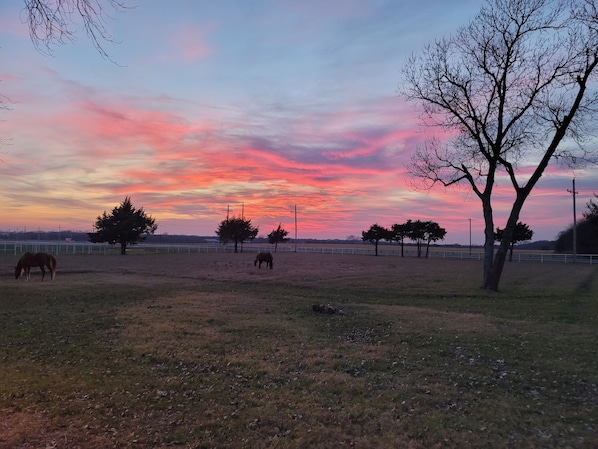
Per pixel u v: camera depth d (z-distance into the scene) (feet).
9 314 45.78
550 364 28.07
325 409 20.38
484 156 74.43
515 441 17.19
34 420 18.45
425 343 33.96
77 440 16.65
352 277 96.48
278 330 38.40
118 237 203.31
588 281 91.35
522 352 31.14
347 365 27.91
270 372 26.21
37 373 25.49
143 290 68.69
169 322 41.42
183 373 26.03
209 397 21.85
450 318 44.78
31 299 57.00
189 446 16.43
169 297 59.98
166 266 125.59
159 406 20.48
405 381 24.79
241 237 274.98
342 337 36.22
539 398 22.08
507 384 24.32
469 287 77.10
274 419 19.10
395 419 19.30
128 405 20.48
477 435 17.70
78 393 21.99
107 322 41.34
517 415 19.85
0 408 19.69
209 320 42.57
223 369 26.91
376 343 34.14
